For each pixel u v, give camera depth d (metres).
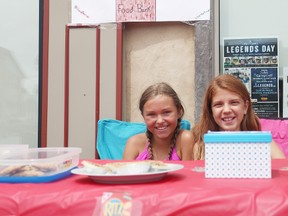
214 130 1.36
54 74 1.86
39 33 1.88
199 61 1.74
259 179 0.72
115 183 0.69
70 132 1.84
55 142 1.86
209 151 0.74
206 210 0.58
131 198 0.60
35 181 0.72
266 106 1.76
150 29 1.80
